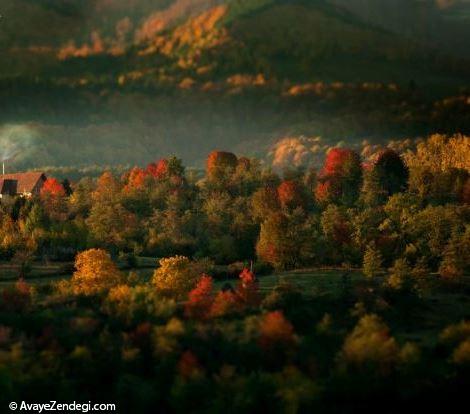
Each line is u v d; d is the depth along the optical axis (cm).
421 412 10625
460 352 11275
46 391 10669
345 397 10725
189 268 14875
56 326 12150
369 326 11925
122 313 12681
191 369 10888
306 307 13338
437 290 15000
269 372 11106
